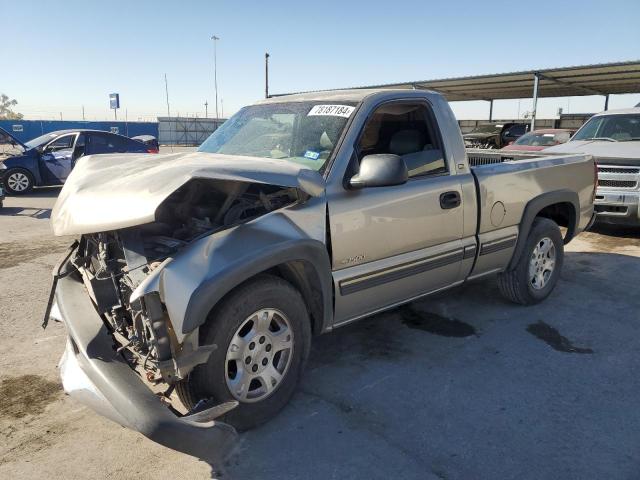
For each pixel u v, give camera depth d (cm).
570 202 510
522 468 268
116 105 2983
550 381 355
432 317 467
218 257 263
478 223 417
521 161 469
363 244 338
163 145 4644
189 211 320
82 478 265
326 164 331
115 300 304
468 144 2414
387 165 314
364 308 359
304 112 379
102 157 369
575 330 440
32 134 4316
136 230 279
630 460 274
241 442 290
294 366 311
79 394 261
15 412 324
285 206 307
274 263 283
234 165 278
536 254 483
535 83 1806
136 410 230
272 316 296
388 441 291
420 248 379
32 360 392
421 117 396
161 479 263
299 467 270
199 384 271
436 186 381
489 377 361
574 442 289
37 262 666
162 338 247
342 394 339
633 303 503
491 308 488
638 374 365
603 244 746
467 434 296
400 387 347
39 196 1306
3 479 263
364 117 351
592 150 794
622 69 1670
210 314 271
